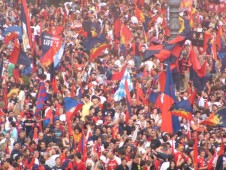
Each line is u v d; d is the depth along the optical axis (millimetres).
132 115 63219
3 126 62312
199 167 55438
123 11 98812
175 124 59031
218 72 78000
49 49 72375
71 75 75812
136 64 81500
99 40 80438
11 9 98875
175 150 56781
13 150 57094
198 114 62594
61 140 58719
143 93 69875
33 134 60938
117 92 66312
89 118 61938
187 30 87625
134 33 89375
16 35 78750
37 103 63906
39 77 73250
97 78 73750
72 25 91188
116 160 55531
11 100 68125
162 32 91250
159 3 101562
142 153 56781
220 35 83688
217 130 59250
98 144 57500
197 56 76312
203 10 101188
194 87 71562
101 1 102312
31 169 55625
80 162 54812
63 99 64750
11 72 75188
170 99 59188
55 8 101688
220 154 54188
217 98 68312
